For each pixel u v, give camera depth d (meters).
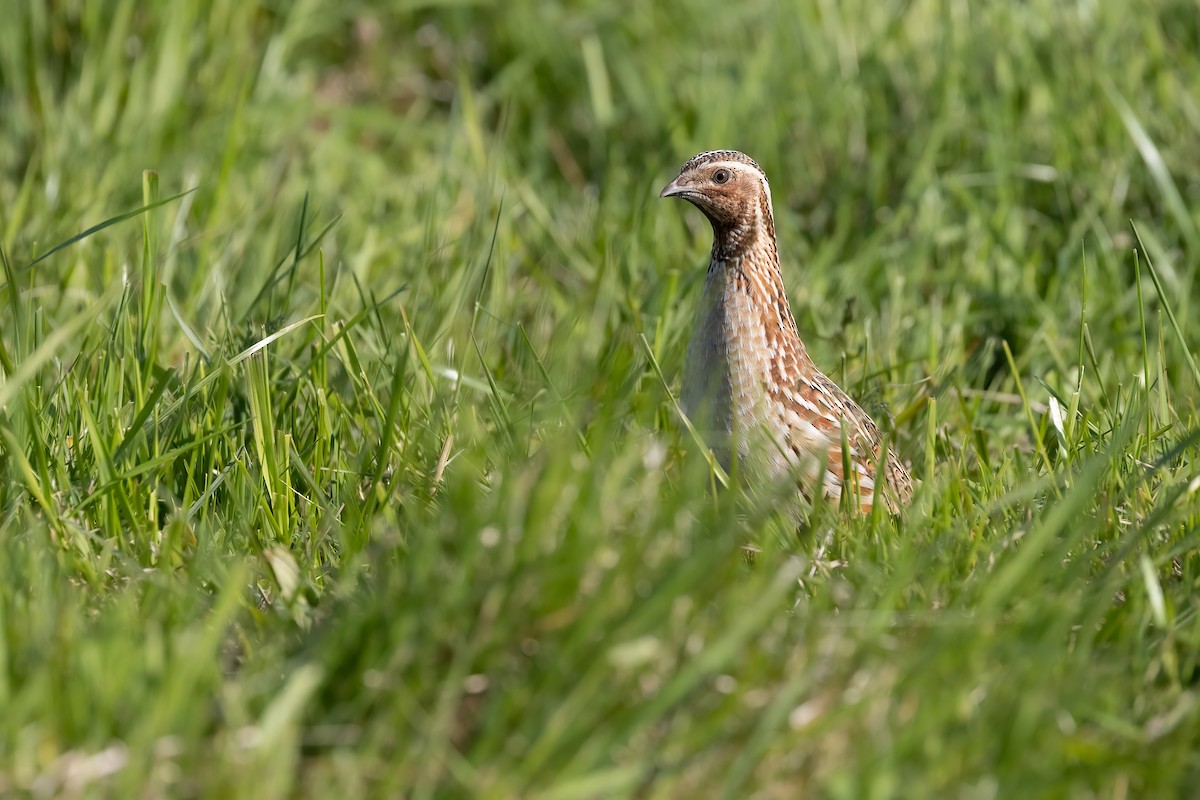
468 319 12.78
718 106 17.56
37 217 14.46
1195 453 10.61
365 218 15.54
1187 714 7.74
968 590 8.59
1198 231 14.68
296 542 9.73
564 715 6.92
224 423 10.79
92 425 9.68
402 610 7.33
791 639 7.60
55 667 7.10
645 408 9.42
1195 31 17.70
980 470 11.11
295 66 20.19
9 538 8.86
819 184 17.03
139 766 6.60
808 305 14.04
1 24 17.27
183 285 13.96
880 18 18.44
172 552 9.17
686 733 7.09
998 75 16.77
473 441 10.07
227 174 14.83
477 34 20.62
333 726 7.12
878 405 12.51
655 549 7.54
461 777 6.80
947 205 15.91
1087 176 15.46
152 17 17.83
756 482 11.14
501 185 16.47
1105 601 8.31
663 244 15.37
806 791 7.00
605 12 19.64
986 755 7.18
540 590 7.31
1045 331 13.27
